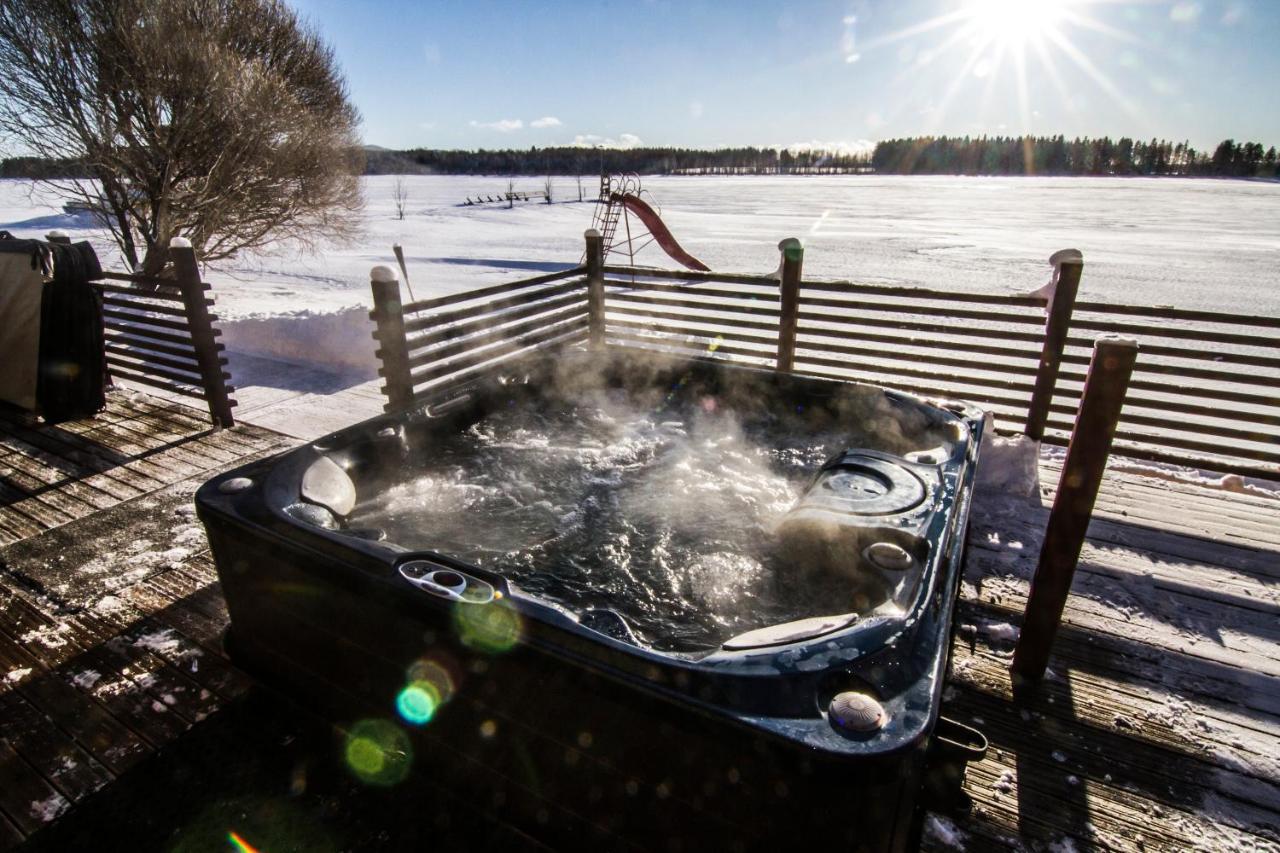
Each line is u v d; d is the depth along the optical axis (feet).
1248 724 6.48
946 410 9.57
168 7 29.71
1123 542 9.74
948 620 5.33
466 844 5.23
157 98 30.14
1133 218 81.87
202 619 7.90
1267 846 5.28
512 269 42.96
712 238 59.93
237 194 33.45
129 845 5.26
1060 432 13.78
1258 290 33.35
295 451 8.18
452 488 10.09
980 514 10.56
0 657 7.29
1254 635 7.75
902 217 84.02
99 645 7.48
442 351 12.80
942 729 4.99
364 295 33.01
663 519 9.40
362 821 5.43
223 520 6.47
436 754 5.60
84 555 9.29
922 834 5.35
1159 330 11.32
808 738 3.81
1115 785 5.82
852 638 4.61
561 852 5.11
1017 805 5.64
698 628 7.16
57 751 6.10
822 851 4.00
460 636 5.01
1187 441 11.96
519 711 4.93
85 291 14.24
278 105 33.71
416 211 103.55
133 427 14.23
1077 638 7.68
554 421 12.74
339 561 5.67
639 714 4.33
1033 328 25.63
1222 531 10.03
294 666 6.48
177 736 6.26
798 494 9.82
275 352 19.95
